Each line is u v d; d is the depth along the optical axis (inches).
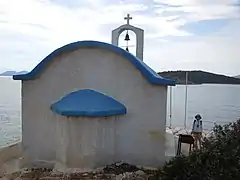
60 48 337.4
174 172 207.8
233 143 219.3
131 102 338.0
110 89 338.0
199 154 206.8
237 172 195.0
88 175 291.4
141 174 296.4
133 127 338.6
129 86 337.4
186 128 617.6
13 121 877.2
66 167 312.7
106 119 319.9
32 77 345.4
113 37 488.1
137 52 476.7
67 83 341.7
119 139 337.4
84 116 308.0
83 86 339.3
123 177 284.7
